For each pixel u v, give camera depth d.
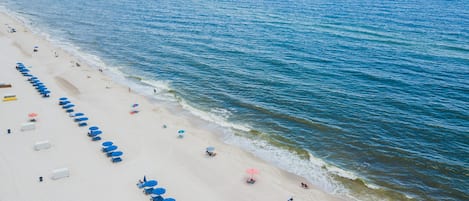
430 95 55.41
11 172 35.66
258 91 58.28
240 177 36.91
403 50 76.31
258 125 48.25
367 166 39.62
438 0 144.25
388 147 42.88
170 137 44.28
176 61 72.81
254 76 64.19
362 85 59.34
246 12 119.00
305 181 36.91
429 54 73.44
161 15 114.94
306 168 39.19
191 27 98.94
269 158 40.88
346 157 41.25
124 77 65.06
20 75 61.88
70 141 41.81
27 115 47.69
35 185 33.91
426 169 38.94
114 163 37.97
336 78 62.44
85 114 49.16
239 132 46.50
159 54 77.25
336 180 37.22
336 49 77.69
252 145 43.50
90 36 92.31
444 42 81.88
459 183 36.81
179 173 37.00
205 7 128.12
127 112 50.84
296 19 107.81
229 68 68.19
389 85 59.19
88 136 43.19
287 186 35.84
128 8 127.62
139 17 112.56
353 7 127.31
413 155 41.28
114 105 52.88
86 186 34.06
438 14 113.75
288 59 72.06
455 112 50.16
